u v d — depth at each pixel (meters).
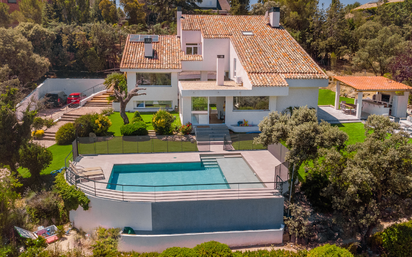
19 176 22.69
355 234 18.38
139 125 27.14
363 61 48.91
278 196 17.80
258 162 23.11
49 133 30.03
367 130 17.83
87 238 17.41
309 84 29.98
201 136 27.00
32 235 17.23
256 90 28.58
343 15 59.00
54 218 18.95
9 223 17.09
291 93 30.92
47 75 55.44
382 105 32.38
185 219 17.28
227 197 17.59
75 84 51.31
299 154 17.17
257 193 18.16
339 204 16.80
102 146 24.61
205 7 74.56
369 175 15.20
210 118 32.22
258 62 31.17
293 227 17.41
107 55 57.44
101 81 51.44
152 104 35.34
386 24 61.28
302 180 21.09
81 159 23.39
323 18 58.66
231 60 35.16
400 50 44.38
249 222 17.70
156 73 34.72
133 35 39.16
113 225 17.48
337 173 17.03
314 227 18.52
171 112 34.69
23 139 22.02
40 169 21.66
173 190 18.88
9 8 66.31
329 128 17.39
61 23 61.66
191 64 35.97
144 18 67.31
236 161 24.03
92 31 56.81
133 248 16.67
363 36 56.03
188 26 37.50
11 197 17.47
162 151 25.34
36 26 53.44
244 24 38.22
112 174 21.31
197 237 16.91
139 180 20.70
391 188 16.20
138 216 17.19
